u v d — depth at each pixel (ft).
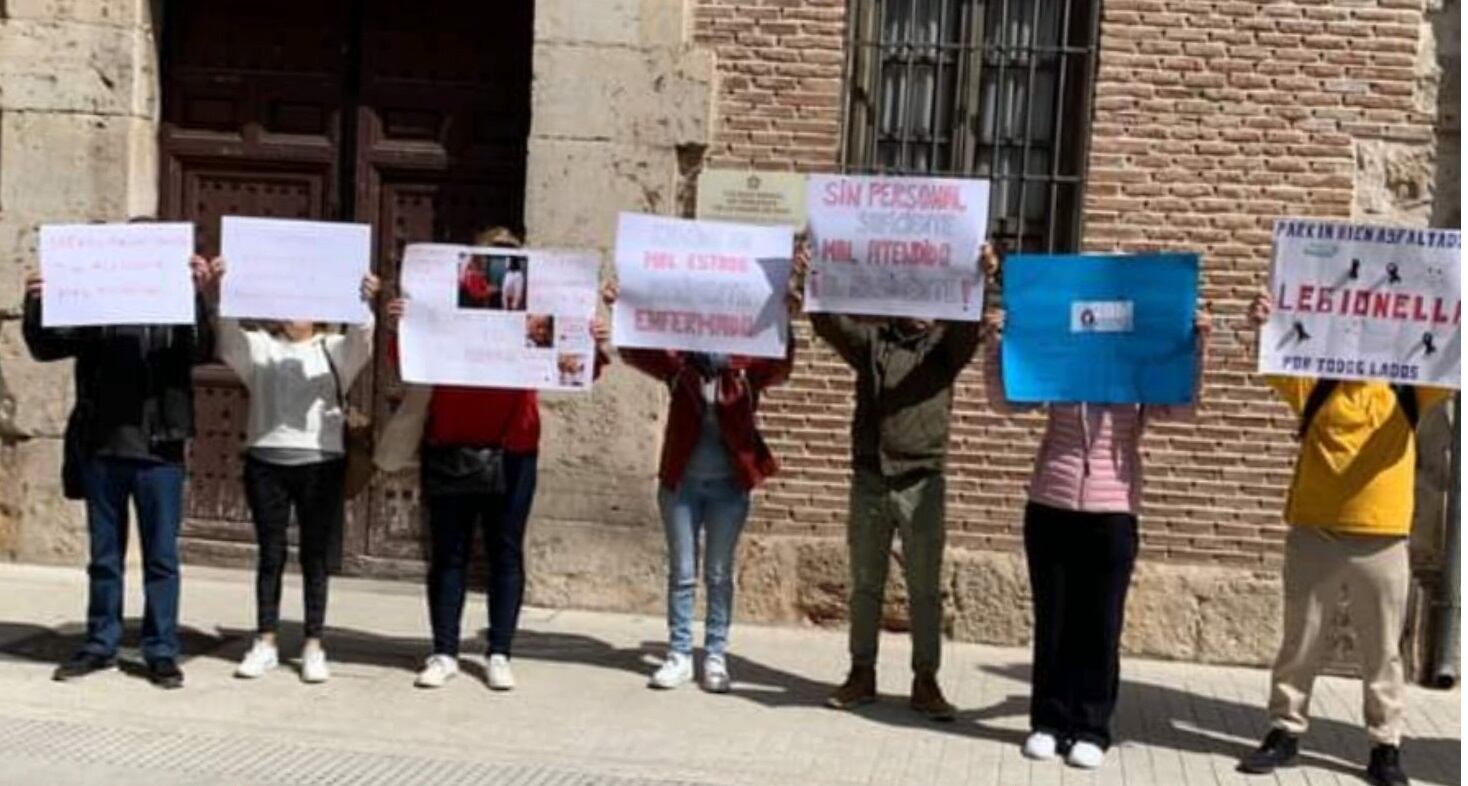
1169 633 26.53
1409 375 19.57
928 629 22.21
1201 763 20.83
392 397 29.17
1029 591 26.68
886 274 21.34
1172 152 26.23
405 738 20.45
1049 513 20.56
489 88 29.12
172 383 22.36
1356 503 19.89
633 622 27.22
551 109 27.25
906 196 21.24
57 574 28.60
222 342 22.62
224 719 20.95
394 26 29.27
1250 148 26.08
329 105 29.48
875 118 27.53
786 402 27.22
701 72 26.94
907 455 22.03
